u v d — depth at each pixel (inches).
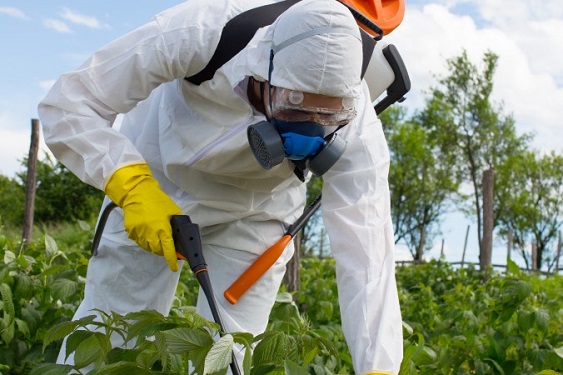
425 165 1779.0
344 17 113.5
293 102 112.6
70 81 132.3
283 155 116.7
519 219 1796.3
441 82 1739.7
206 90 129.9
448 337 228.8
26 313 181.5
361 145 127.0
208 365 101.0
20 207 1053.2
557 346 201.3
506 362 204.4
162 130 141.4
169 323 116.6
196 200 143.8
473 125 1736.0
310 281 309.7
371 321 119.0
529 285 209.3
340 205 126.0
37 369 119.8
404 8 151.6
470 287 310.2
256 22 124.6
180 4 132.4
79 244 411.8
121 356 117.1
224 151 132.3
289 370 106.2
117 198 129.0
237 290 142.6
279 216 149.0
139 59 129.0
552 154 1784.0
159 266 150.9
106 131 130.7
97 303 152.0
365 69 129.0
